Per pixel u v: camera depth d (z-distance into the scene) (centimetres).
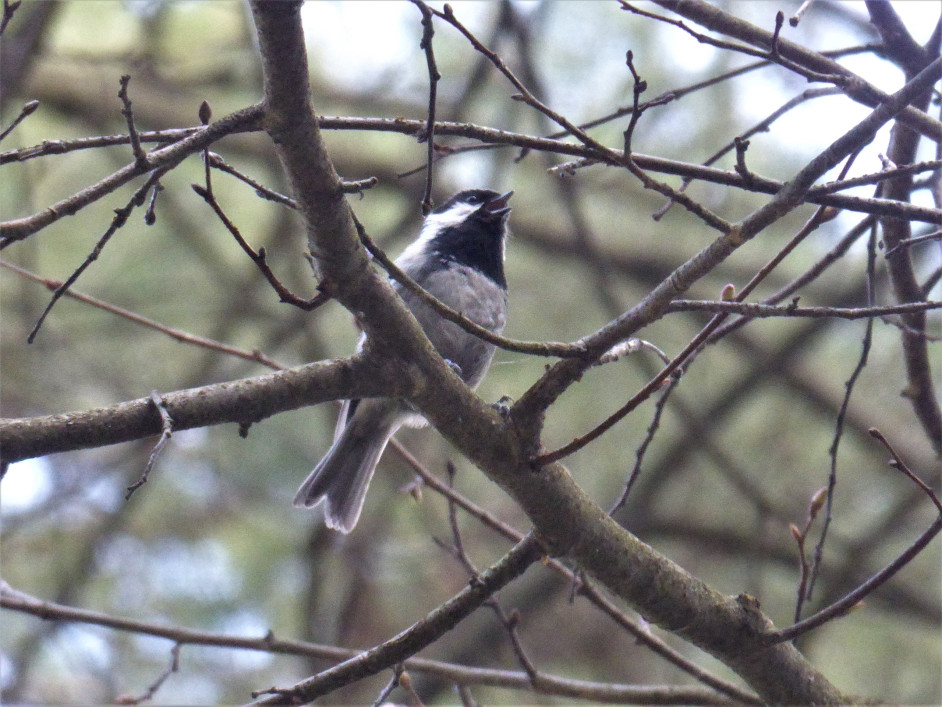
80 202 410
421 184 1088
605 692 641
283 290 447
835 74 574
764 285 1180
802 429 1202
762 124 595
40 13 879
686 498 1182
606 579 545
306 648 657
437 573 1116
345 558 1053
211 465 1143
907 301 639
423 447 1138
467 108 966
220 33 1093
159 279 1105
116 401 1086
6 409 1058
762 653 561
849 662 1091
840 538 1093
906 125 584
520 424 511
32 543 1145
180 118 1130
